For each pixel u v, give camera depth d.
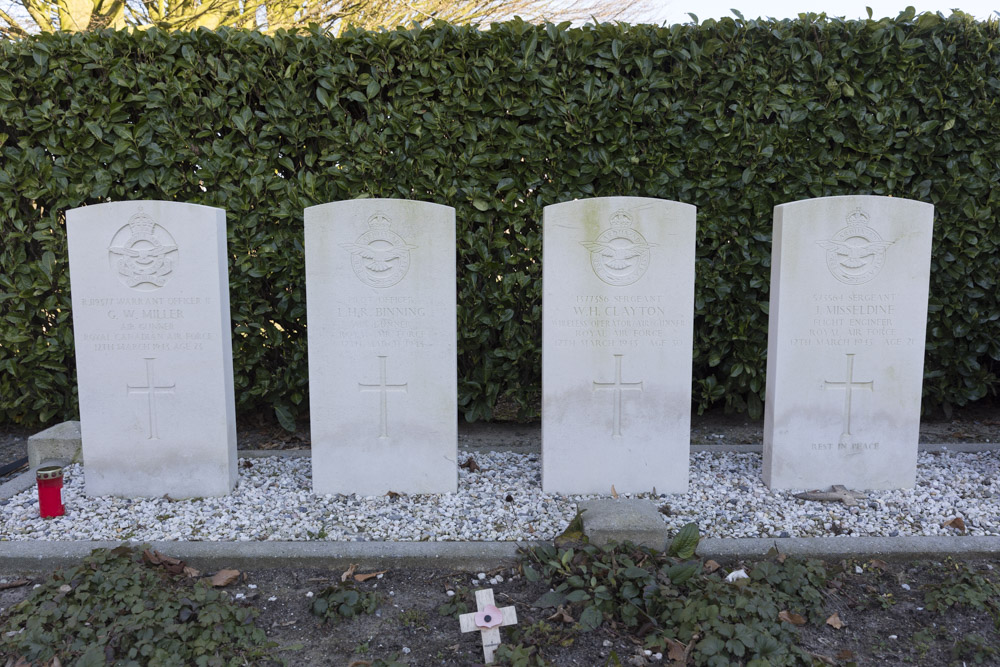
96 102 5.14
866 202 3.97
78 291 3.95
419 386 4.08
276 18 9.38
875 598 3.09
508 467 4.70
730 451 5.04
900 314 4.08
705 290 5.44
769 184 5.38
